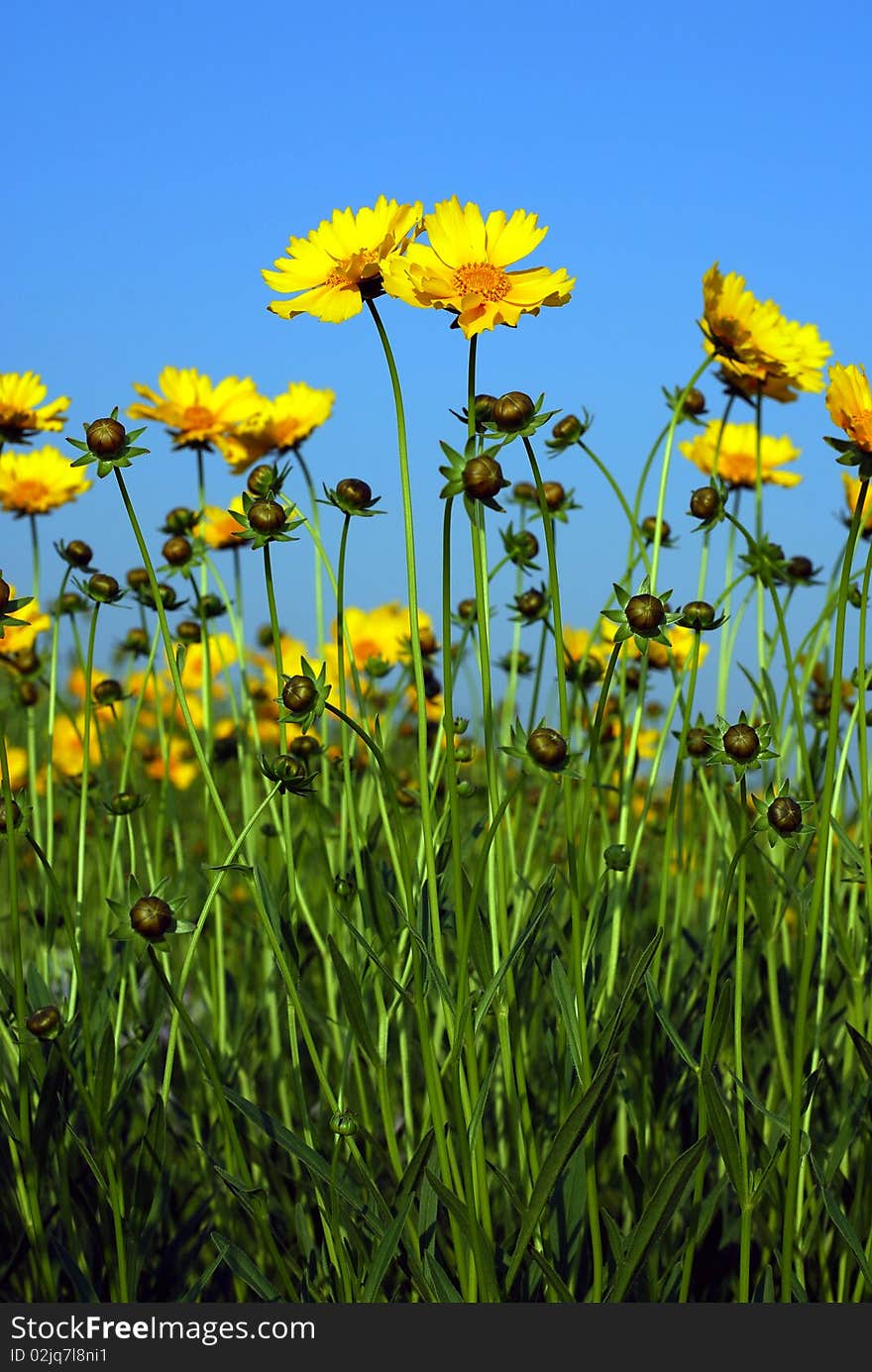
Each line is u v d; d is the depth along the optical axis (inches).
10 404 46.9
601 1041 38.4
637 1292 41.2
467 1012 38.4
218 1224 43.8
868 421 38.3
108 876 47.0
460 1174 39.8
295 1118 44.9
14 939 39.8
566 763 38.3
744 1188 39.1
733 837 43.3
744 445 52.6
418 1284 39.6
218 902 45.0
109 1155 40.0
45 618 50.8
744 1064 44.9
